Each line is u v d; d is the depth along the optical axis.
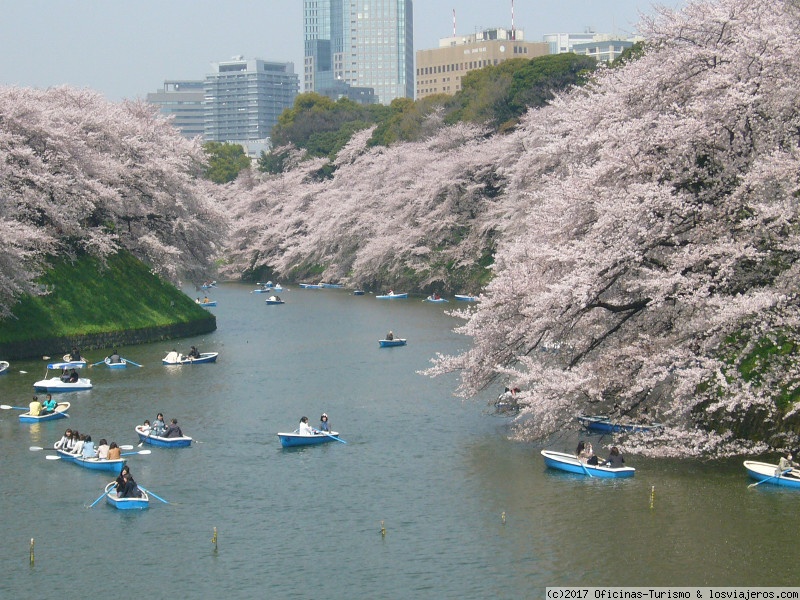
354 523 34.41
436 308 103.19
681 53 41.19
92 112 82.62
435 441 44.72
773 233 37.84
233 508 36.22
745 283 39.12
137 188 83.38
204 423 49.25
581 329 42.44
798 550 30.55
